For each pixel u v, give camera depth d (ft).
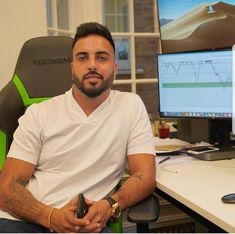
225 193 3.63
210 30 6.92
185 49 7.34
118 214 3.86
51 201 4.25
